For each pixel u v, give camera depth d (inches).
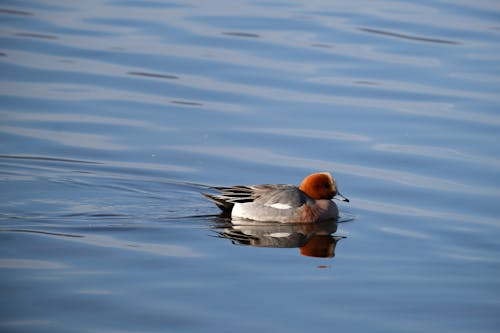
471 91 848.3
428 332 422.6
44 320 419.2
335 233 569.3
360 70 899.4
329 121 771.4
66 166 665.6
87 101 797.2
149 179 651.5
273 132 744.3
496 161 691.4
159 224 570.6
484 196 624.7
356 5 1145.4
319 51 948.0
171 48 943.7
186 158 689.6
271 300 450.9
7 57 896.9
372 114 789.9
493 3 1157.7
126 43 953.5
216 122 762.2
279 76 874.8
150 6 1104.8
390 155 703.1
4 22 1015.0
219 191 631.2
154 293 452.8
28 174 649.0
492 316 441.4
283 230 575.5
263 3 1141.1
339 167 681.0
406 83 866.1
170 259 501.4
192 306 439.5
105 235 542.3
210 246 529.0
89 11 1073.5
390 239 553.6
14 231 542.3
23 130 729.6
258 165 679.7
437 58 939.3
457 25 1053.2
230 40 975.6
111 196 621.0
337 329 422.0
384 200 623.8
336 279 482.9
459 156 701.9
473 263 512.7
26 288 452.4
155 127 748.0
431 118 781.9
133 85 839.7
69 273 474.3
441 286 478.3
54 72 863.7
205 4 1125.1
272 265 500.7
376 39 995.3
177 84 844.6
